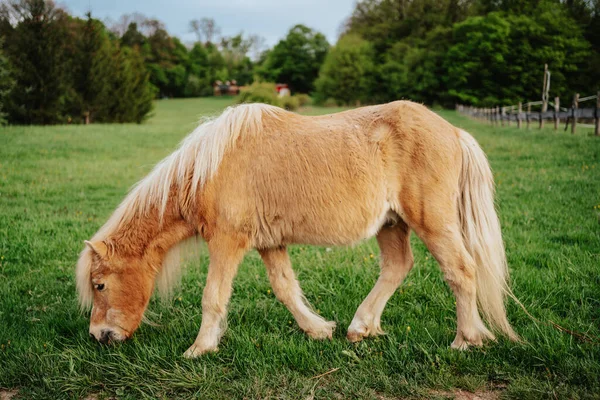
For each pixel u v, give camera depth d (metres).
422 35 67.25
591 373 2.87
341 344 3.52
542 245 5.28
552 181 8.52
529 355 3.16
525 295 4.12
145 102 33.94
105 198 9.41
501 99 48.84
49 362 3.33
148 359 3.38
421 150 3.38
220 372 3.23
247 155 3.49
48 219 7.33
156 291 4.45
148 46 85.38
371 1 77.75
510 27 48.22
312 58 86.94
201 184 3.49
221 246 3.50
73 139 18.30
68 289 4.71
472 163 3.57
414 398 2.87
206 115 4.12
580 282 4.22
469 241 3.54
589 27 52.94
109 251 3.54
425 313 4.02
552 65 46.38
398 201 3.45
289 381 3.08
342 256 5.46
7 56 23.78
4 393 3.10
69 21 33.81
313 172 3.40
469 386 2.91
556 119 17.84
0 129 20.61
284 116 3.68
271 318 4.08
